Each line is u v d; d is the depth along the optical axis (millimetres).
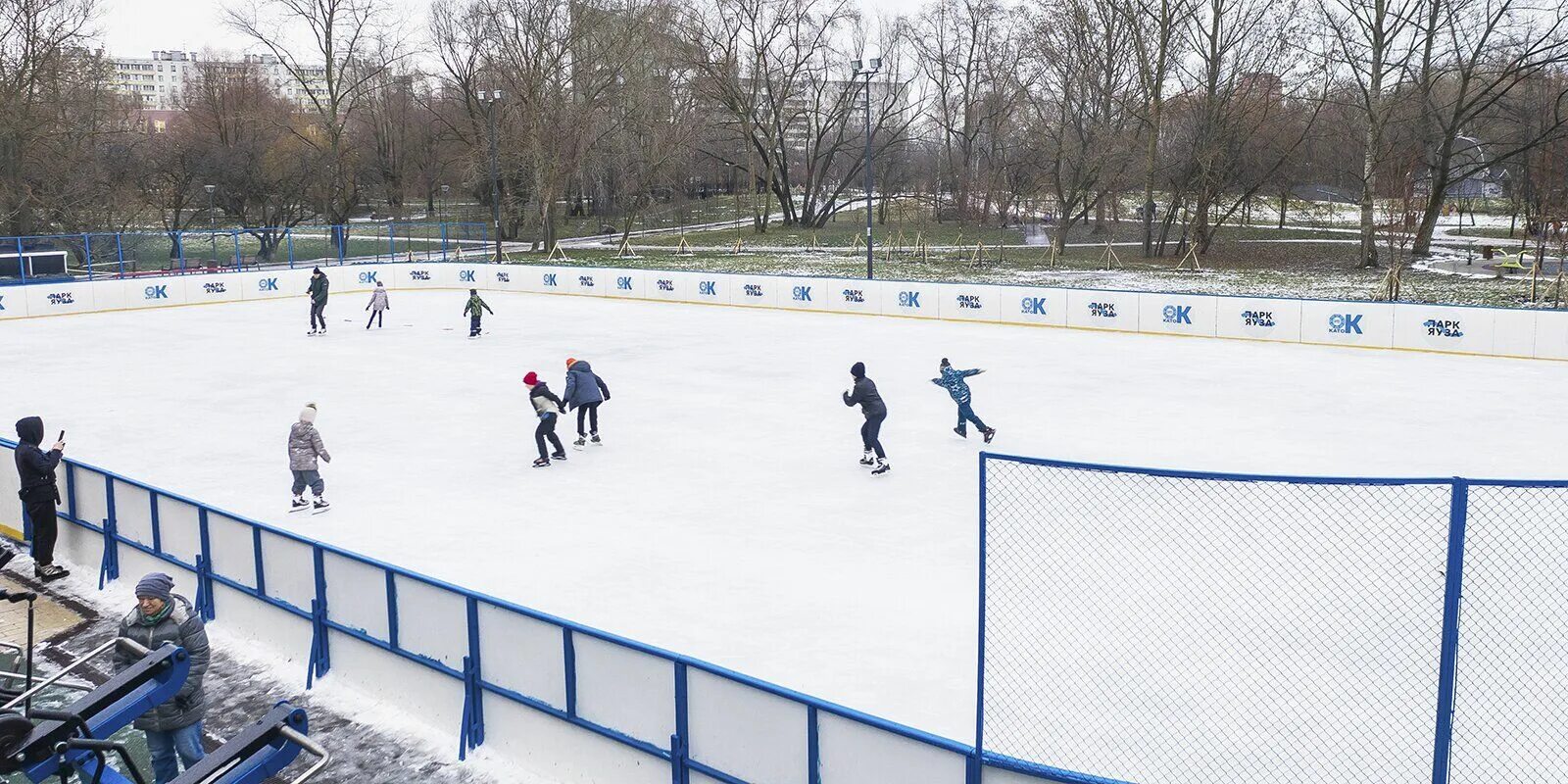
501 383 22594
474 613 8398
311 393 21625
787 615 10188
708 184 98562
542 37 56094
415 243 57406
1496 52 45406
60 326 32344
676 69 64062
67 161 51812
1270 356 25016
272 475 15445
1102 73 58500
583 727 7844
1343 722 6793
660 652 7367
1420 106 47406
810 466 15688
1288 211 72438
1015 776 6211
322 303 30484
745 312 34969
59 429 18500
